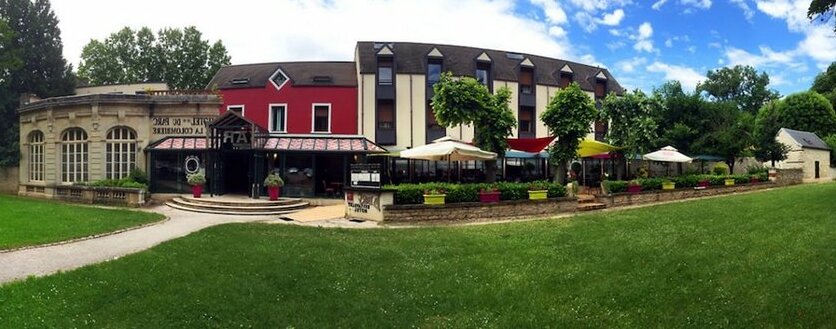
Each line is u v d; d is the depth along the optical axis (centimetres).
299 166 2397
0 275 874
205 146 2406
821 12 1409
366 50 3253
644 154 2652
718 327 693
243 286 854
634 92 2566
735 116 3712
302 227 1509
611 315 746
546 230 1418
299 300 808
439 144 1909
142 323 702
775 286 827
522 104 3438
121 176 2464
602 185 2150
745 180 2780
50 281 834
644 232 1338
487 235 1351
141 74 4869
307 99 3134
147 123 2481
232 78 3347
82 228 1366
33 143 2855
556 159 2219
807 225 1329
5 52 3366
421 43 3400
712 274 907
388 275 942
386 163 3106
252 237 1295
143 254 1054
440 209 1631
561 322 723
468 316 747
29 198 2592
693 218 1566
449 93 2092
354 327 713
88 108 2489
